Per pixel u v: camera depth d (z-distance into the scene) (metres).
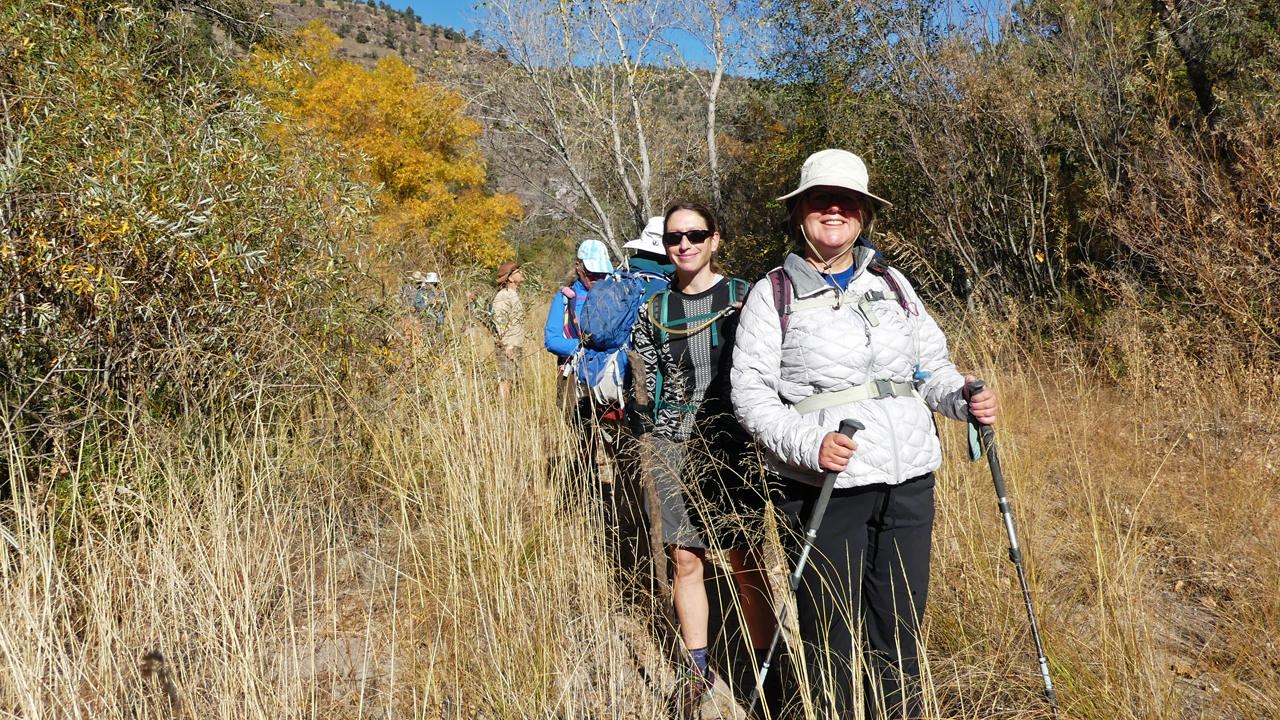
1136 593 2.75
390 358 4.43
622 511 3.90
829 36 11.55
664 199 16.23
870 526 2.23
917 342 2.29
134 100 3.81
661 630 3.09
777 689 2.71
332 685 2.43
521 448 4.09
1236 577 3.09
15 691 2.09
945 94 8.95
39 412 3.14
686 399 2.82
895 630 2.21
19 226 3.27
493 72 15.55
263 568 2.82
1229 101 6.44
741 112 17.34
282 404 3.71
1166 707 2.23
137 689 2.26
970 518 3.13
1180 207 6.24
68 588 2.65
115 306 3.31
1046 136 8.44
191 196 3.59
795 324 2.21
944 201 8.90
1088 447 4.32
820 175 2.19
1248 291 5.38
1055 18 8.51
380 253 4.91
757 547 2.67
